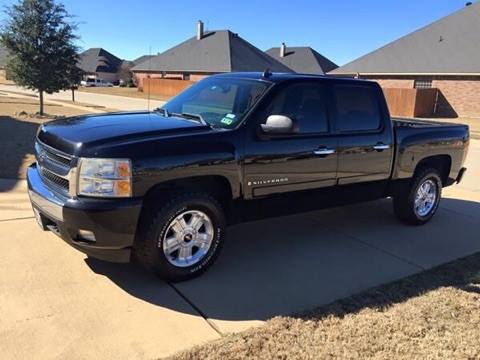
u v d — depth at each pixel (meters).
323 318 3.83
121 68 91.44
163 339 3.44
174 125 4.42
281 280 4.54
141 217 4.02
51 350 3.21
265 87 4.83
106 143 3.85
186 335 3.51
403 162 6.04
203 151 4.20
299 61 67.62
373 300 4.20
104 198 3.79
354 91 5.54
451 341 3.59
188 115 4.93
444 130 6.61
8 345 3.23
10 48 18.67
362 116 5.59
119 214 3.80
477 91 32.34
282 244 5.51
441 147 6.52
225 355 3.26
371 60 38.88
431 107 33.72
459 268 5.08
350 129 5.43
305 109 5.04
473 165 12.22
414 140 6.12
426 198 6.61
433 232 6.32
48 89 19.44
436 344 3.54
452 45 35.31
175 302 3.98
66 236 3.93
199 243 4.40
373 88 5.75
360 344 3.48
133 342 3.37
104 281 4.23
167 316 3.75
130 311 3.79
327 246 5.55
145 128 4.25
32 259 4.55
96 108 25.36
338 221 6.55
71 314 3.67
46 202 4.04
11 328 3.42
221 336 3.52
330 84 5.31
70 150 3.88
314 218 6.63
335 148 5.22
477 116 32.53
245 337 3.50
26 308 3.69
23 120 16.69
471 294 4.42
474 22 35.84
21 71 18.69
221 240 4.54
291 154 4.81
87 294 3.99
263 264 4.89
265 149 4.61
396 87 36.84
